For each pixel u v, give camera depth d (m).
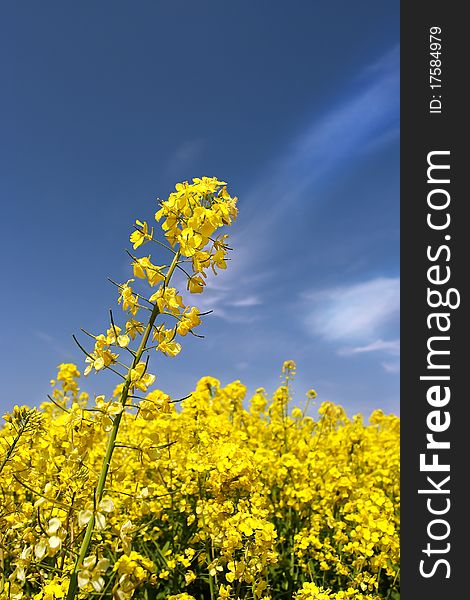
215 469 0.54
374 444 1.10
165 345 0.30
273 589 0.58
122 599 0.28
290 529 0.71
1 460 0.43
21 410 0.43
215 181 0.32
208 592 0.58
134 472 0.67
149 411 0.30
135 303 0.31
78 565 0.28
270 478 0.73
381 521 0.54
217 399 0.92
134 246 0.31
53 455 0.44
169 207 0.31
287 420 0.94
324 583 0.60
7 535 0.40
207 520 0.50
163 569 0.56
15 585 0.30
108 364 0.30
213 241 0.32
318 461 0.78
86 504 0.29
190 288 0.31
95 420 0.31
